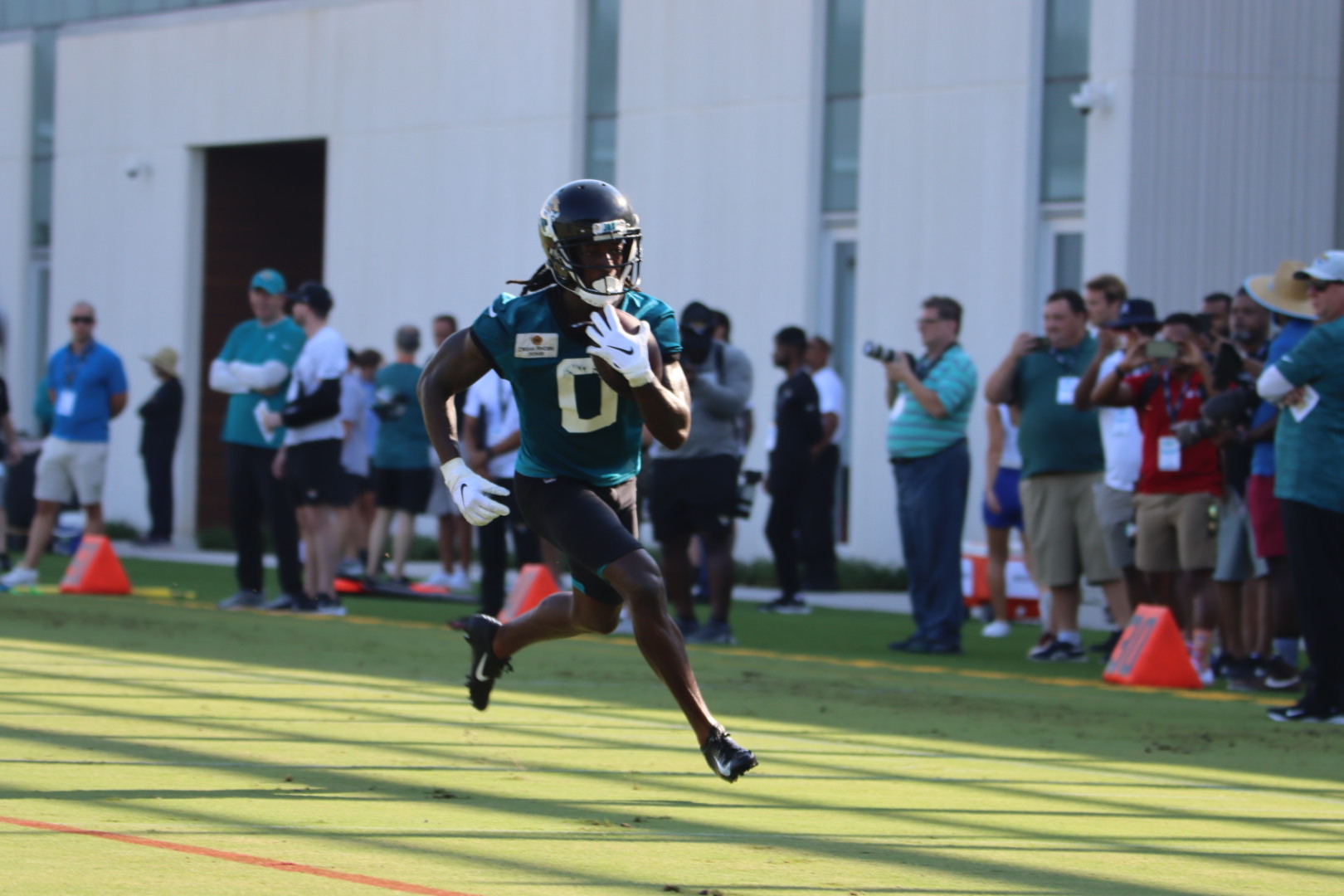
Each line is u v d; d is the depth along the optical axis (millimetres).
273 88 73562
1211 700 28812
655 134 62219
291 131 73062
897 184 56031
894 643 36281
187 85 76125
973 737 23594
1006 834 16219
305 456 40688
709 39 60719
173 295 76375
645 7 62344
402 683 27891
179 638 34031
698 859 14359
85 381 45406
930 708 26734
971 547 45656
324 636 35469
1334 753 22812
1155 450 31516
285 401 40719
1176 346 30578
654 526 37094
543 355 16953
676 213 61750
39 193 82875
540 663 32031
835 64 58375
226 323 77625
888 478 56250
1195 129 51000
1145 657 30859
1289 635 30391
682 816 16609
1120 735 24188
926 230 55438
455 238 68125
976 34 54281
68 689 25047
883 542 56438
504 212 66688
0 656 29328
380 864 13641
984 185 54188
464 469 16938
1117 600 35250
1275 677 30547
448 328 49000
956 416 35812
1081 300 34781
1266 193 51531
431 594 46469
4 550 50406
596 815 16438
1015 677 31844
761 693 28078
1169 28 50625
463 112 67812
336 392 40312
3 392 47281
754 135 59688
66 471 45688
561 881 13281
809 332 58531
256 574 42031
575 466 17516
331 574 41375
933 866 14461
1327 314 25578
